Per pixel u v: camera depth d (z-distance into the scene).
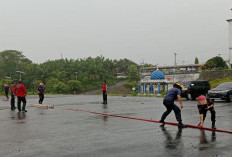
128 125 10.27
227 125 9.90
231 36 65.12
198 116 12.85
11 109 18.08
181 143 6.98
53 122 11.33
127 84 100.75
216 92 22.27
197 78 66.94
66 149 6.49
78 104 22.42
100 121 11.52
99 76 116.81
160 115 13.47
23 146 6.84
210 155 5.78
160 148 6.46
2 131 9.12
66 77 104.19
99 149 6.46
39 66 112.12
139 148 6.50
